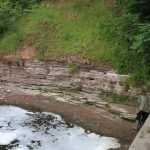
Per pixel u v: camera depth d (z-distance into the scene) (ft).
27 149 37.19
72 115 46.39
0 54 61.57
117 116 45.78
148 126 34.50
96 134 41.09
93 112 47.16
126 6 53.72
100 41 57.67
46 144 38.42
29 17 66.59
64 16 64.85
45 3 68.90
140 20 52.16
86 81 54.90
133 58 52.85
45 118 45.70
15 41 62.85
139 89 49.75
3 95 53.93
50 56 58.18
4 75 60.70
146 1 50.88
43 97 53.01
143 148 29.45
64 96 53.31
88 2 66.08
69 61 56.54
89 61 55.16
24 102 51.24
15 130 41.86
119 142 39.06
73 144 38.47
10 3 68.95
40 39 61.62
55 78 57.26
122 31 55.52
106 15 61.82
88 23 61.82
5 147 37.60
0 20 65.36
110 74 52.75
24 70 59.31
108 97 51.93
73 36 60.29
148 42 46.34
